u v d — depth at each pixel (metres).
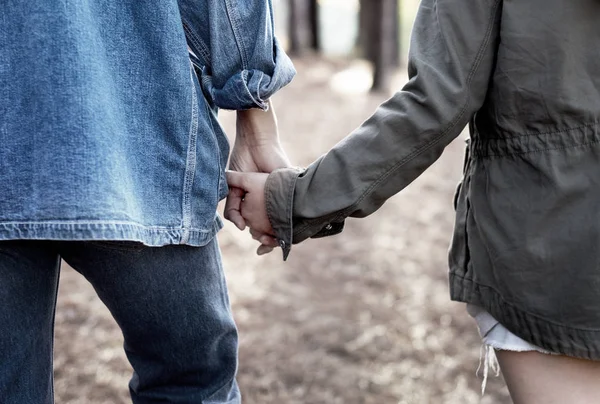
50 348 1.45
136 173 1.37
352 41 15.85
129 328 1.54
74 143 1.25
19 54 1.26
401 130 1.52
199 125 1.44
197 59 1.58
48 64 1.25
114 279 1.46
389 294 3.79
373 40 10.55
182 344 1.57
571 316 1.41
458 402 2.83
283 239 1.67
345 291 3.83
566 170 1.40
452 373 3.03
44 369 1.42
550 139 1.41
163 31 1.38
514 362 1.53
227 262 4.19
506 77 1.42
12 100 1.26
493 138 1.49
